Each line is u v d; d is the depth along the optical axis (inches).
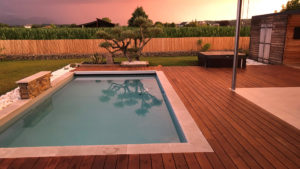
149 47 717.9
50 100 285.1
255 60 522.6
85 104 267.6
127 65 455.5
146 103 267.6
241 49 707.4
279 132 144.8
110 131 190.7
